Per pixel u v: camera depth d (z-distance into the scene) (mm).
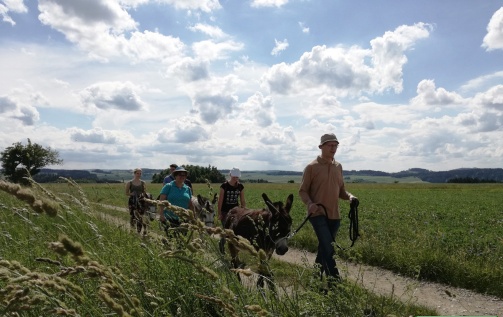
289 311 3143
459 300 7793
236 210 7223
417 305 6352
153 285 3451
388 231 14625
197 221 2121
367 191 66250
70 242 1460
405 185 108438
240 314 2662
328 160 6984
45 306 1841
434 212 24828
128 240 4570
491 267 9203
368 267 9859
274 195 44250
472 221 20000
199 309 3232
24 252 3830
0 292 1562
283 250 6113
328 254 6473
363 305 3627
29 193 1330
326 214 6672
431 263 9320
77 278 2949
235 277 2889
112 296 1771
